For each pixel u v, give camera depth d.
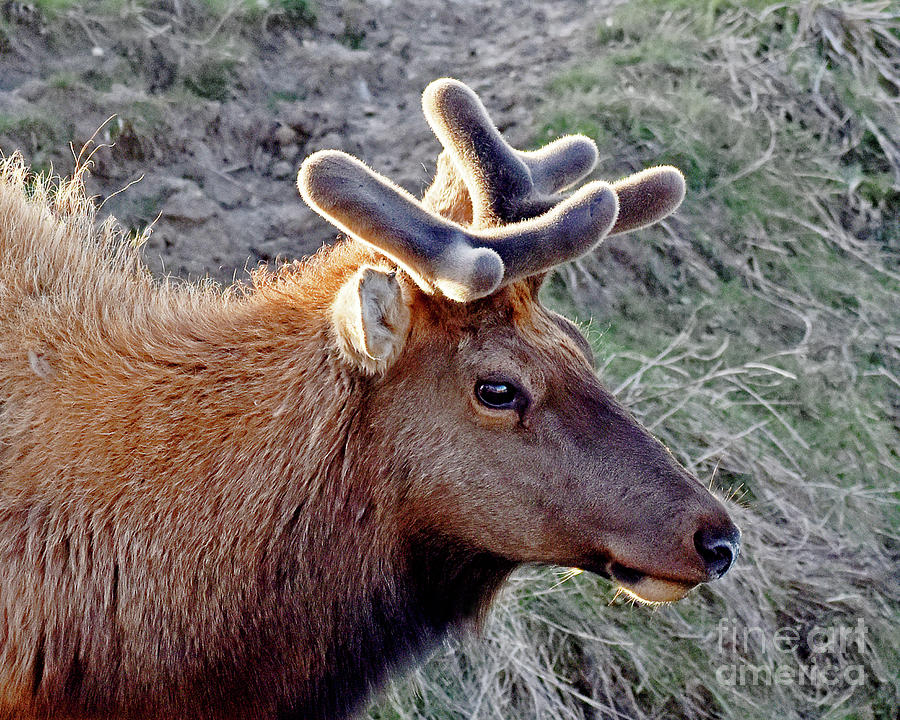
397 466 15.34
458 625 16.89
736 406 27.66
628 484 15.02
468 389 15.00
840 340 30.23
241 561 15.20
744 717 23.17
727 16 35.88
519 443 15.12
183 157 27.94
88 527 14.98
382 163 29.48
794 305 30.59
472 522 15.46
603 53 34.25
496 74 33.00
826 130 34.31
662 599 15.20
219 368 15.55
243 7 31.25
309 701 16.09
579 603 23.22
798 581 25.12
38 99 27.16
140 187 26.92
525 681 22.05
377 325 14.10
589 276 28.77
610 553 15.12
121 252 17.62
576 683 22.61
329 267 16.28
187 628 15.18
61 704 15.21
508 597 22.72
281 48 31.39
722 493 25.77
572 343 15.63
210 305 16.66
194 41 29.92
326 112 30.28
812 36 36.06
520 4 36.03
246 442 15.22
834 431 28.22
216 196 27.66
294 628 15.62
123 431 15.17
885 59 36.47
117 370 15.47
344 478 15.34
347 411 15.23
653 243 30.05
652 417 26.08
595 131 31.14
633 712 22.55
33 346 15.50
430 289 14.51
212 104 28.91
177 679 15.31
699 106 32.81
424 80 32.44
